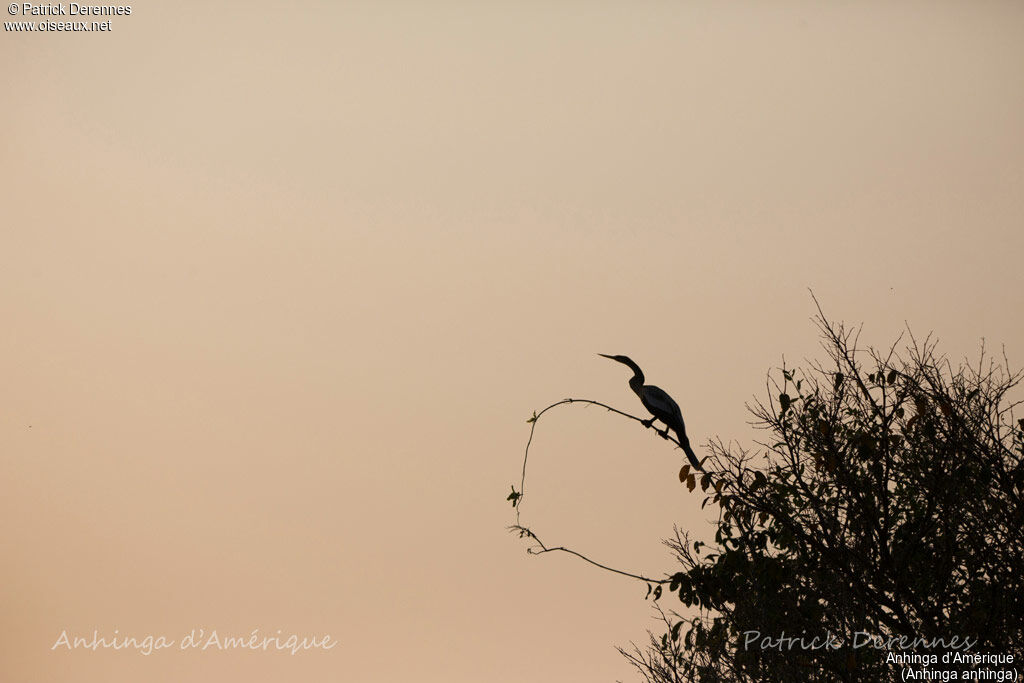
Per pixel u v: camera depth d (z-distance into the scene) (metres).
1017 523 30.14
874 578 30.08
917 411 30.67
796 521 30.80
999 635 29.80
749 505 29.95
